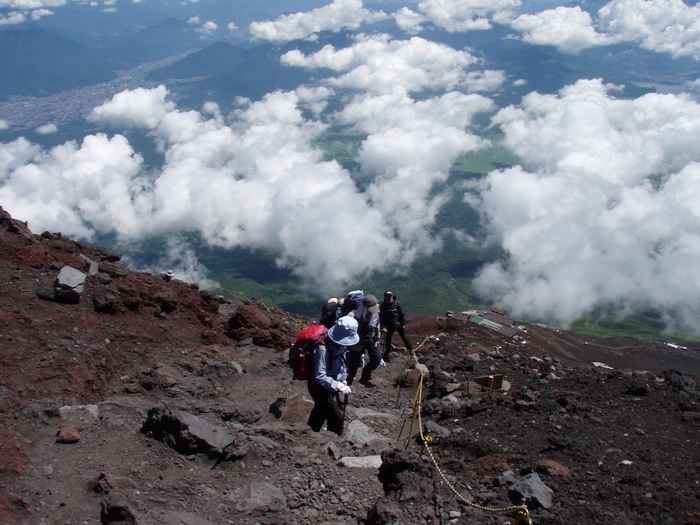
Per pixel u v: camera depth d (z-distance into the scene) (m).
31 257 12.10
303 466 7.23
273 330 14.00
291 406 9.15
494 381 10.63
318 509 6.26
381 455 6.78
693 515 5.25
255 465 7.09
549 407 8.73
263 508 6.05
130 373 10.29
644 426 7.88
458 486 6.39
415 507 5.75
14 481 5.71
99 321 11.09
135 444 6.99
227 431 7.32
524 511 5.25
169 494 6.11
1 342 8.87
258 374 11.51
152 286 13.35
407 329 23.27
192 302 13.87
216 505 6.05
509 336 22.39
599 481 6.20
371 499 6.49
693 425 7.79
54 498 5.58
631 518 5.41
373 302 9.84
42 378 8.48
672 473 6.25
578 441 7.19
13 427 6.74
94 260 14.09
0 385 7.66
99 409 7.89
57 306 10.81
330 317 9.63
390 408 10.84
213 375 10.79
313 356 6.73
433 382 11.77
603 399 9.30
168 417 7.11
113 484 5.87
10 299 10.28
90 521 5.30
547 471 6.48
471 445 7.68
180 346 12.12
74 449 6.60
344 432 8.61
